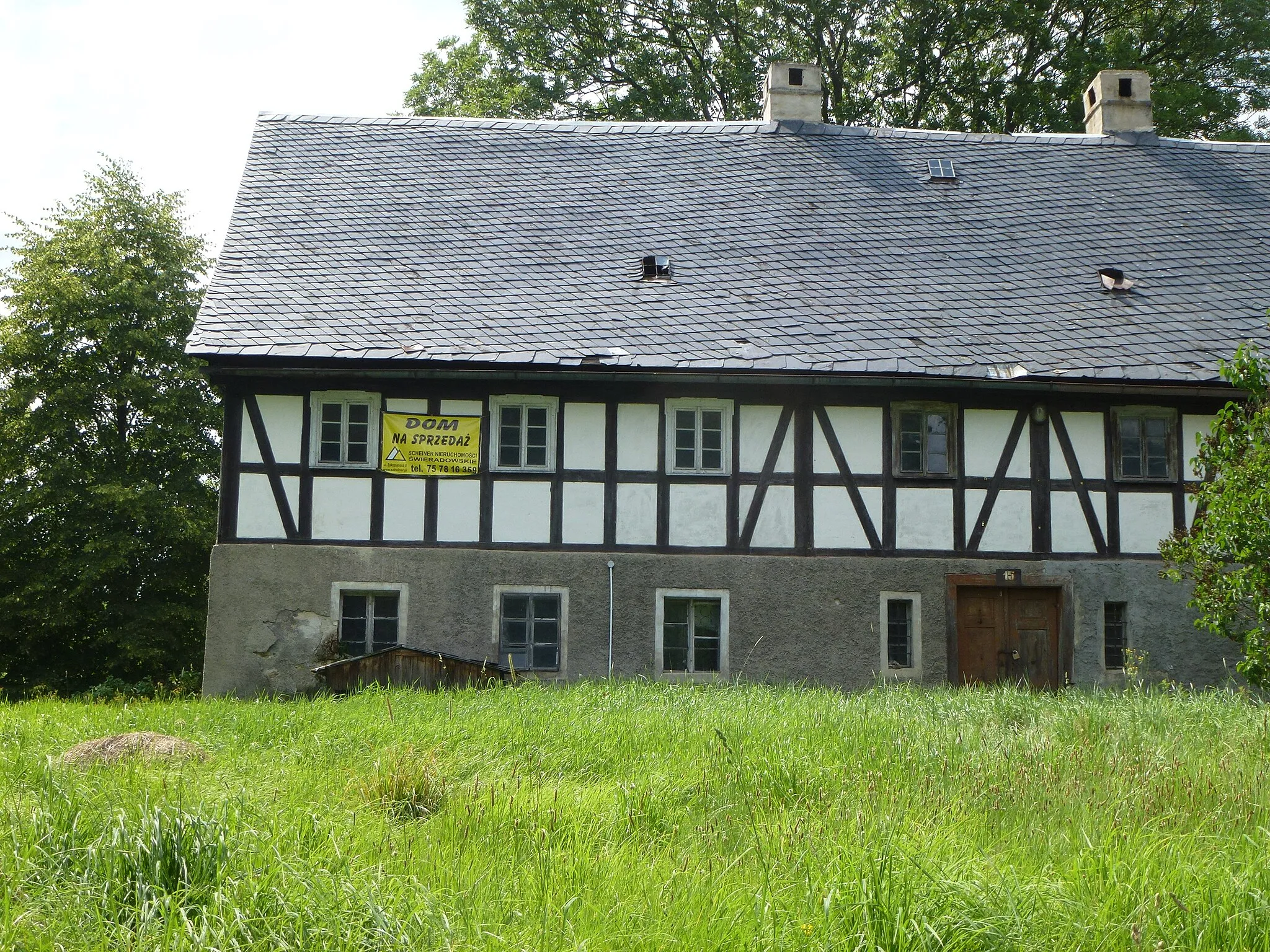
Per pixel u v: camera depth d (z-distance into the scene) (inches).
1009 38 1235.2
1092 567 677.9
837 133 868.6
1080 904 224.7
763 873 240.4
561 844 260.7
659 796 299.0
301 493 655.8
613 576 661.3
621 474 668.7
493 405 668.7
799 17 1259.8
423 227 761.0
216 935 195.5
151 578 1006.4
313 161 805.9
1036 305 729.0
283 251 727.7
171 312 1057.5
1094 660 673.0
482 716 418.0
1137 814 290.0
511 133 848.3
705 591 663.1
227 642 645.9
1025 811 292.8
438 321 684.1
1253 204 824.9
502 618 657.0
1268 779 313.9
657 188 812.6
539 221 775.1
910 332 699.4
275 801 273.4
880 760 343.0
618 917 217.0
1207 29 1209.4
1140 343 698.2
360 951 199.8
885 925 209.0
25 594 956.6
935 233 786.8
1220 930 219.5
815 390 679.7
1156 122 1160.2
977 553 676.7
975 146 868.0
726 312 709.3
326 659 647.1
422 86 1301.7
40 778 290.5
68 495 971.3
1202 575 528.7
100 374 1024.2
